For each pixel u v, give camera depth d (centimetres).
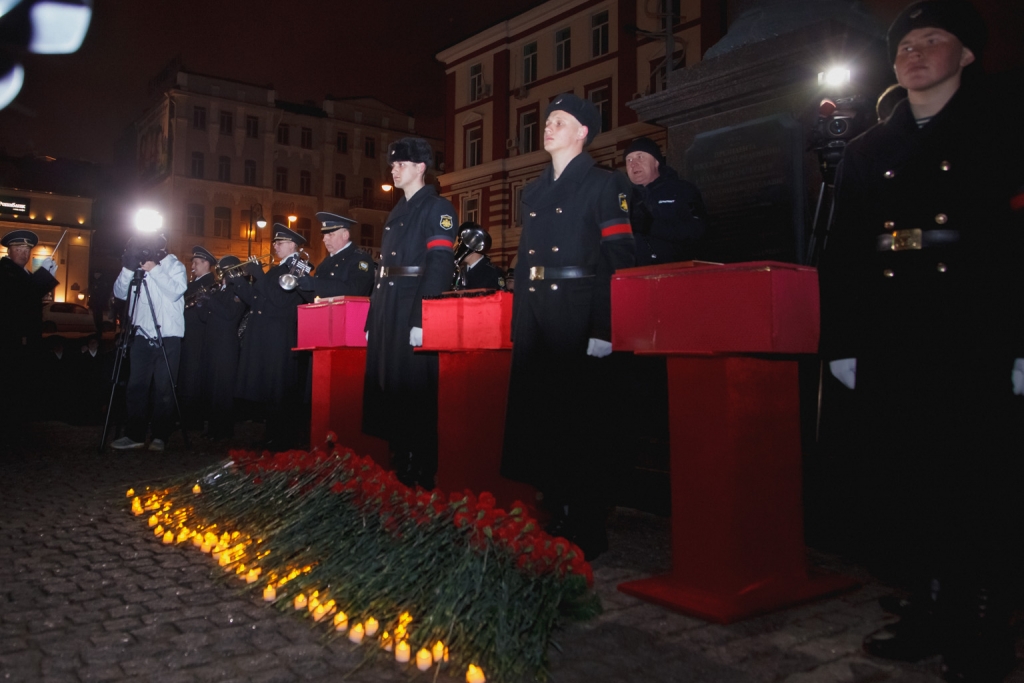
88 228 4634
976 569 226
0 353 786
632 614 272
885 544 292
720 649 242
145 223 726
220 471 404
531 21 2870
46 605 285
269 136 4681
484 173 3003
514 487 396
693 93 415
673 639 250
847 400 338
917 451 231
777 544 284
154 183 4638
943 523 228
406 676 223
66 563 339
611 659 234
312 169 4853
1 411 790
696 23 2309
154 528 397
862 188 245
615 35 2569
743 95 398
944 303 225
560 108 349
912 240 230
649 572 325
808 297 269
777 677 222
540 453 334
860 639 250
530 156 2841
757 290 257
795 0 396
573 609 257
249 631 257
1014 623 260
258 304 713
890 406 236
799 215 377
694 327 274
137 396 728
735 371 270
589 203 335
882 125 247
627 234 327
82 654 238
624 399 343
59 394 1035
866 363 242
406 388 457
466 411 388
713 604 267
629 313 297
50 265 834
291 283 650
